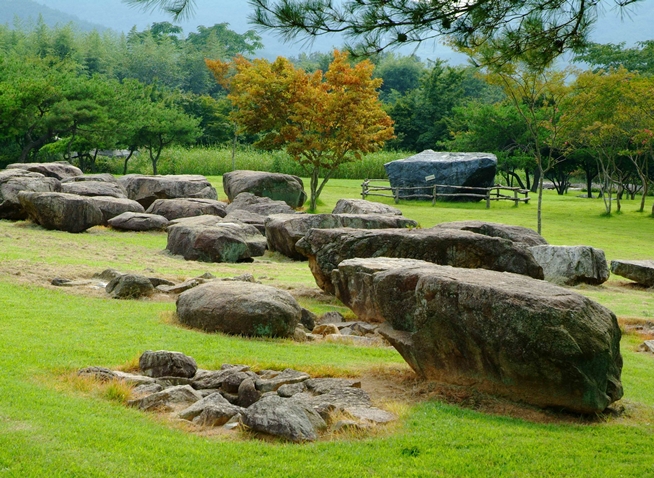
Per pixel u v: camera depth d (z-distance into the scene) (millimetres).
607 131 40406
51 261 17906
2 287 14055
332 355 10898
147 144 58719
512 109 56344
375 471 6297
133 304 13656
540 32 8992
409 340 9406
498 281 8688
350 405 8156
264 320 11742
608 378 8414
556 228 33406
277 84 36656
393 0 8023
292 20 7879
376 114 36656
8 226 24734
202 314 11906
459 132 63594
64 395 7902
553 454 6918
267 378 9273
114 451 6379
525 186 74125
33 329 10992
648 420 8469
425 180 42438
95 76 59250
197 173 57250
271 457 6512
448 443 7098
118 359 9617
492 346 8219
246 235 23625
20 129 51719
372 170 57969
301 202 36344
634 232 32875
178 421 7480
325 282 16141
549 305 8000
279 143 37625
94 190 29938
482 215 36594
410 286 9750
